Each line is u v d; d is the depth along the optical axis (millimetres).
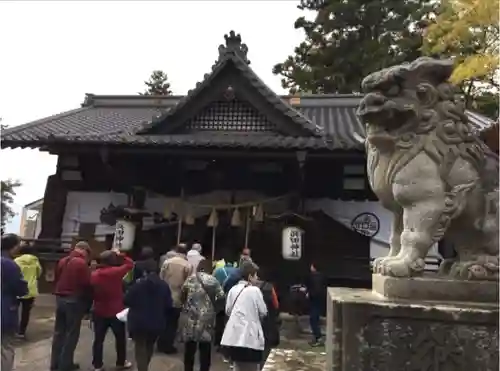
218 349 8133
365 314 3029
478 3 4645
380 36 22766
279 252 11656
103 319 6719
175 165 12062
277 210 11500
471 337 2912
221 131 12047
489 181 3430
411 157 3312
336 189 11961
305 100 16047
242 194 11992
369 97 3301
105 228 12414
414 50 21391
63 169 12492
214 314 6418
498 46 4855
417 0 22688
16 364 7004
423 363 2939
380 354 2982
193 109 11930
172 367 7184
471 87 15641
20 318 8859
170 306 6312
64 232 12453
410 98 3328
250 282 6027
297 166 11656
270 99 11500
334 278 11469
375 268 3568
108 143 10891
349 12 22719
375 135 3377
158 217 11758
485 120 11406
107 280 6703
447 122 3354
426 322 2969
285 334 9758
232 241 11781
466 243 3426
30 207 14336
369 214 11758
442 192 3273
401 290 3203
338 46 23266
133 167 12078
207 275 6547
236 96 11859
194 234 11875
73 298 6523
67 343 6508
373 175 3578
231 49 11883
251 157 11219
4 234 5371
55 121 13141
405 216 3336
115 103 17188
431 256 8711
